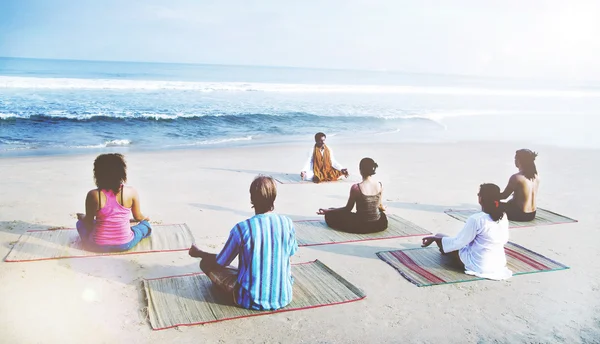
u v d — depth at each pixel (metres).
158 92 26.25
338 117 20.75
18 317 3.55
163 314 3.67
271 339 3.39
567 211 7.40
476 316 3.88
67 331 3.39
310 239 5.69
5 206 6.54
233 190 8.20
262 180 3.76
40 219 6.02
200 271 4.60
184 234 5.65
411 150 13.52
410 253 5.29
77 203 6.91
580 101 38.41
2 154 11.15
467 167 11.08
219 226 6.12
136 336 3.36
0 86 24.12
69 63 85.25
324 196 8.07
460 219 6.79
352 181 9.34
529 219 6.70
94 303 3.84
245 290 3.78
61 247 5.02
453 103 31.25
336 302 4.00
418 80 75.50
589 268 5.05
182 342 3.30
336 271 4.75
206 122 18.05
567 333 3.65
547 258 5.24
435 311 3.94
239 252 3.78
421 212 7.12
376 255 5.24
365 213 5.91
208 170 9.97
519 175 6.62
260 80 51.88
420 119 21.75
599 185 9.50
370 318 3.78
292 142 15.14
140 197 7.39
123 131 15.47
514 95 41.53
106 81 28.75
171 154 11.84
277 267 3.81
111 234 4.89
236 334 3.44
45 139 13.44
